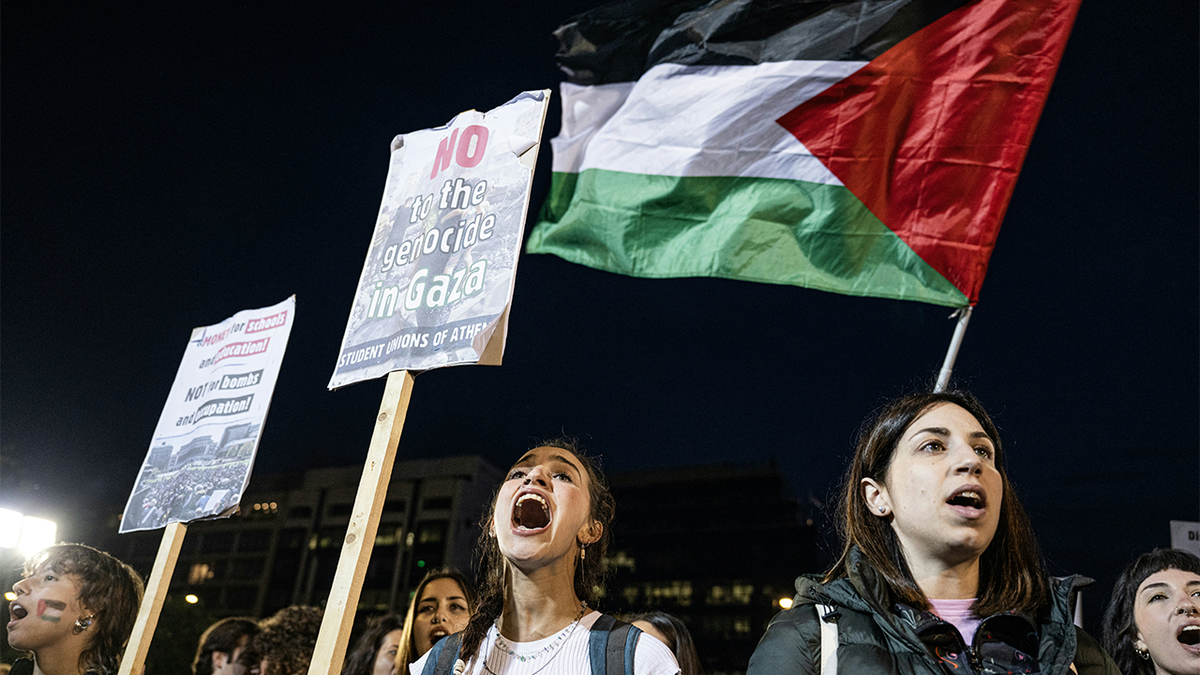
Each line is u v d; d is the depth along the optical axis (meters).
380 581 58.66
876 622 1.93
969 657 1.87
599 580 2.65
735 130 4.96
